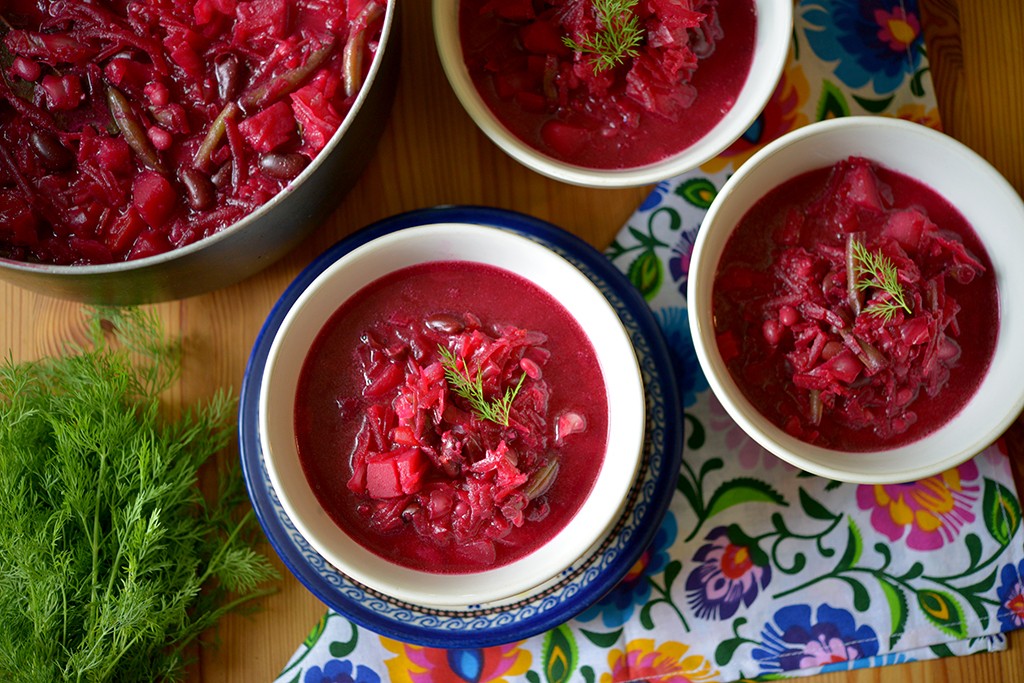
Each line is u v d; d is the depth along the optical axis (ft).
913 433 1.97
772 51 1.97
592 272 2.08
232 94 1.94
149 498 1.93
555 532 1.96
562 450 1.97
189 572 2.07
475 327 1.98
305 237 2.02
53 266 1.77
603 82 1.99
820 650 2.09
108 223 1.95
